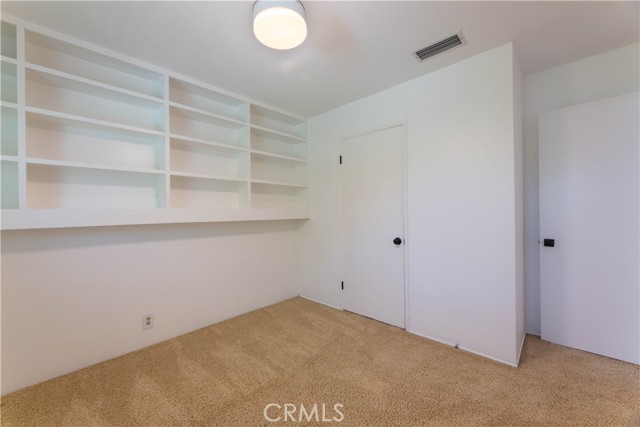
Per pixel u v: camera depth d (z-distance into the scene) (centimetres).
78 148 194
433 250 230
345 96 272
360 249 286
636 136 186
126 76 213
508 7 155
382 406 154
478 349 208
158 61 205
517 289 197
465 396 161
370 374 184
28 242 173
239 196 280
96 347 198
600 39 187
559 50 200
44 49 180
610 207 196
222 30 170
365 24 167
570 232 212
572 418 143
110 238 205
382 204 266
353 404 156
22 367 171
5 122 167
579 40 188
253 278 302
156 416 148
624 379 173
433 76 226
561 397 158
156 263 229
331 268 313
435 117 226
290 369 190
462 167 212
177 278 241
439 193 225
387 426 141
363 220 282
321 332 247
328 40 182
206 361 200
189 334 244
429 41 185
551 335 222
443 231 224
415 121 238
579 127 207
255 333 246
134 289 216
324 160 317
